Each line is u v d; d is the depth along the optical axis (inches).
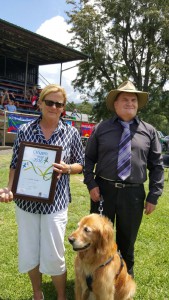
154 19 1204.5
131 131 148.6
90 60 1282.0
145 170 150.7
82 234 128.2
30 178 131.2
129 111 147.6
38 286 146.1
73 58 915.4
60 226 136.5
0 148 550.6
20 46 839.7
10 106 692.7
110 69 1326.3
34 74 1004.6
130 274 159.5
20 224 137.5
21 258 138.3
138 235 231.0
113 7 1224.2
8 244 204.2
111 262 133.0
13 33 735.1
